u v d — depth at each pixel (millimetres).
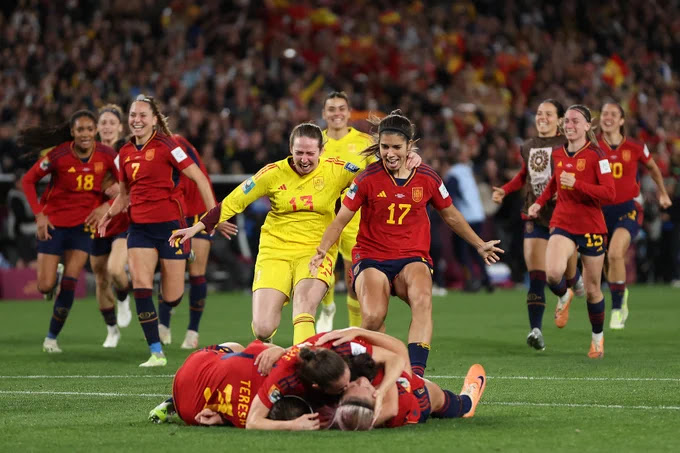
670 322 47719
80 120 37938
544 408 24172
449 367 32719
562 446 19281
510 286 74188
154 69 81688
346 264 35188
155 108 34312
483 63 97688
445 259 73500
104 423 22438
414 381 21453
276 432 20578
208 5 92375
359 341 20828
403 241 26266
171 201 34594
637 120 93750
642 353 36156
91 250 39312
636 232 43781
